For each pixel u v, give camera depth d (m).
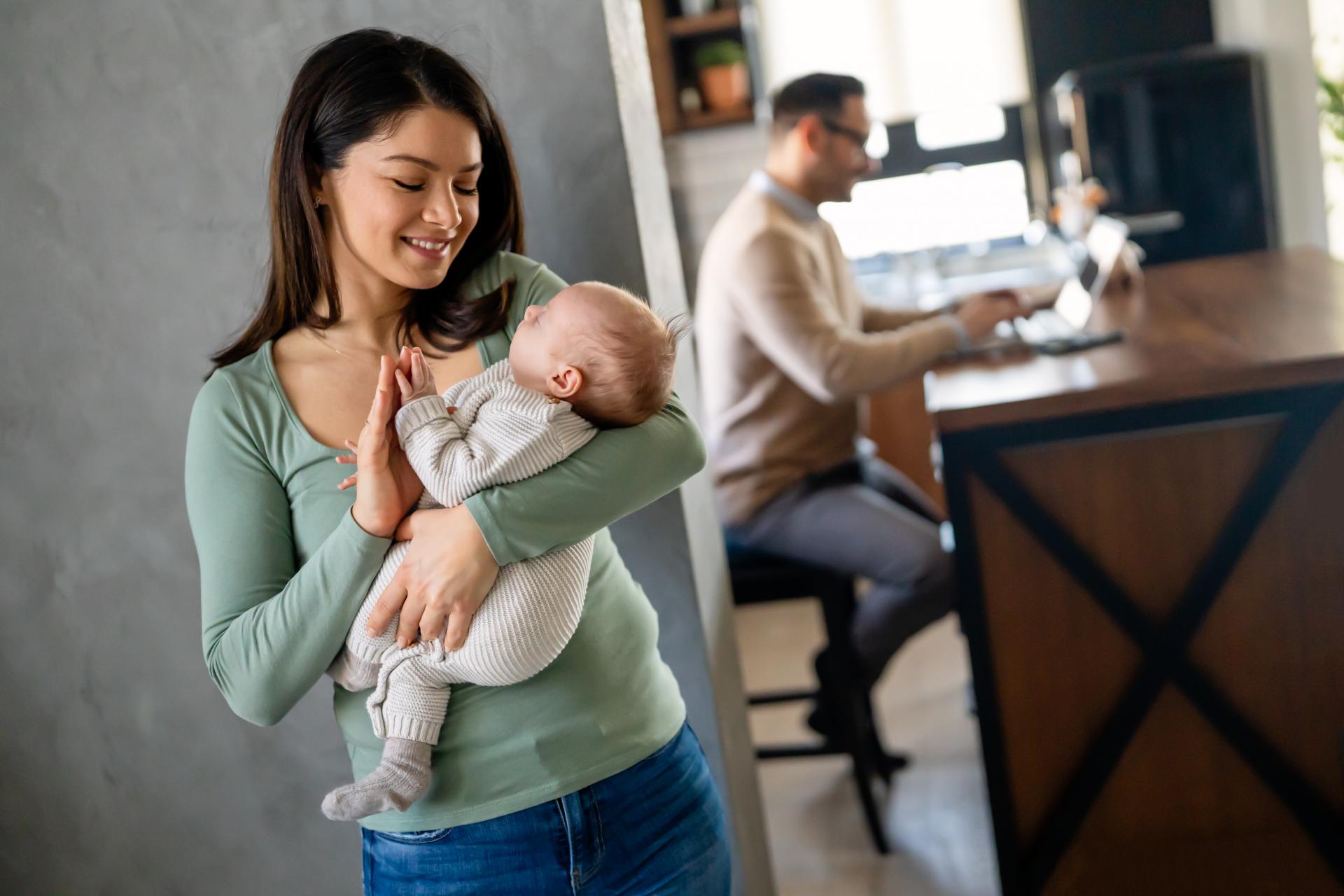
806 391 2.87
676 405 1.42
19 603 2.03
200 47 1.81
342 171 1.33
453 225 1.34
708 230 4.35
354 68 1.31
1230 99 3.81
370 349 1.45
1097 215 3.92
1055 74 4.42
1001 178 4.55
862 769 2.79
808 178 2.92
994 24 4.43
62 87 1.84
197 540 1.36
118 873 2.15
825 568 2.81
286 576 1.34
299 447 1.36
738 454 2.88
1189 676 2.20
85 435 1.96
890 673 3.70
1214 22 4.29
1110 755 2.26
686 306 2.16
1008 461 2.21
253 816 2.11
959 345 2.71
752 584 2.85
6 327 1.93
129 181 1.86
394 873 1.38
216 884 2.14
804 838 2.90
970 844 2.76
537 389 1.34
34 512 1.99
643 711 1.41
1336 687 2.17
